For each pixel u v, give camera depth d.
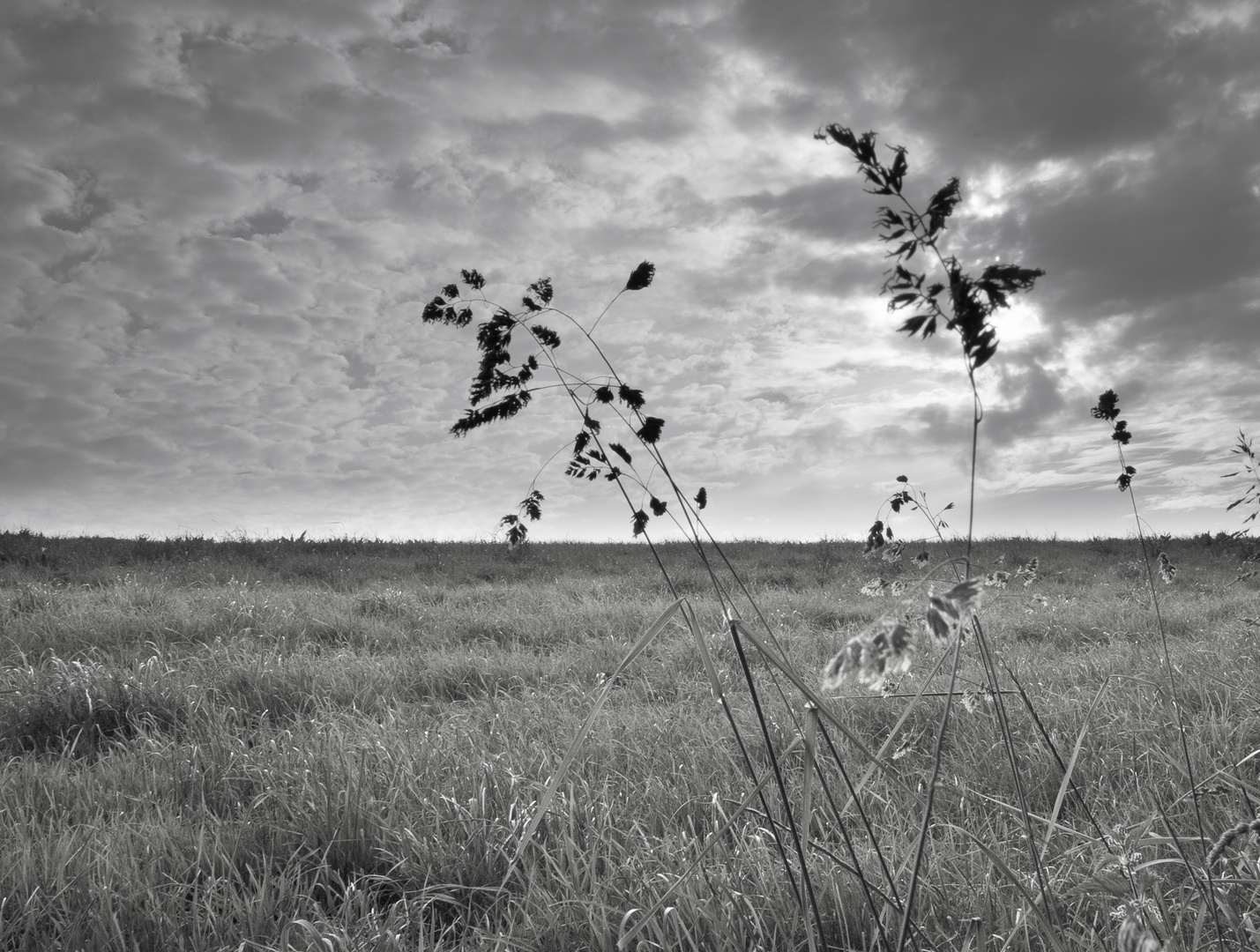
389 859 3.17
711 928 2.47
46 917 2.73
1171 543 16.50
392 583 12.56
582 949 2.52
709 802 3.64
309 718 5.10
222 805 3.87
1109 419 2.76
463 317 1.81
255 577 12.42
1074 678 5.74
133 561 13.08
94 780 4.12
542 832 3.37
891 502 2.74
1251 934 2.07
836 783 3.77
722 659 6.95
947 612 1.04
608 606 9.81
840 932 2.46
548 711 5.46
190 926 2.72
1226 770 3.11
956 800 3.51
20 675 5.56
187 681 5.82
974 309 1.06
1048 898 2.41
